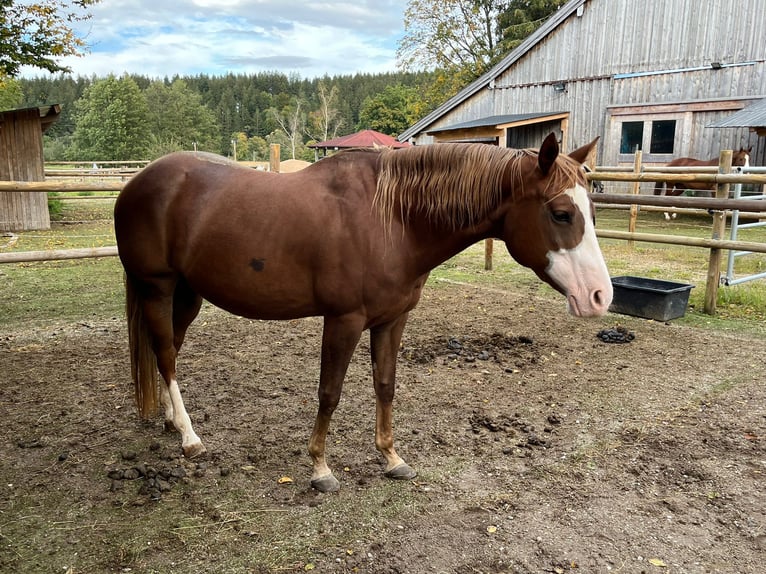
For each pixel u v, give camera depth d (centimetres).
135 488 241
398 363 404
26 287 629
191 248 240
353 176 224
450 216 218
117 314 524
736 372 388
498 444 287
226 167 250
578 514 227
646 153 1436
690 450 281
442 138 1642
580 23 1495
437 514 225
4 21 1140
